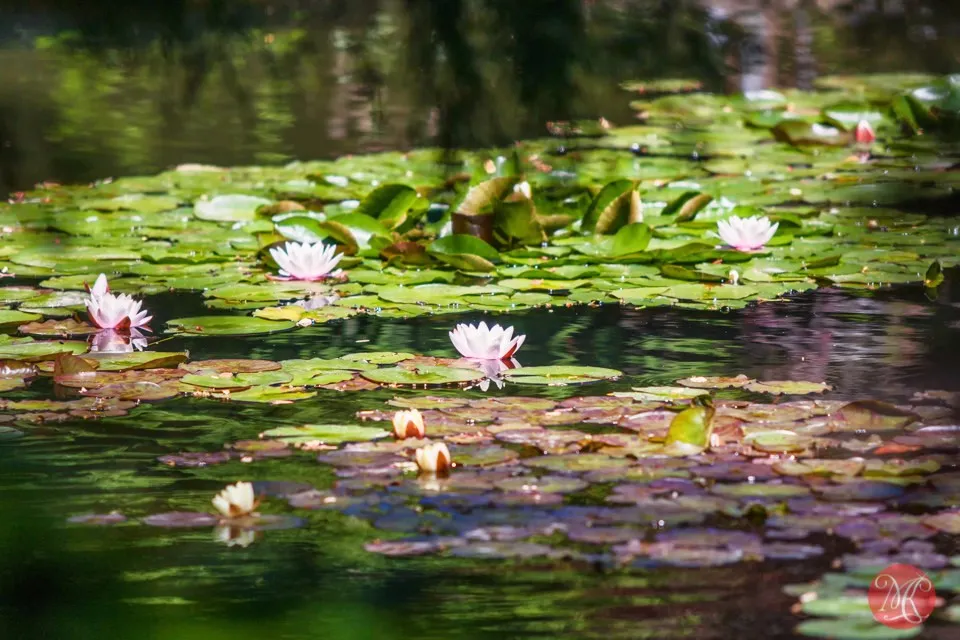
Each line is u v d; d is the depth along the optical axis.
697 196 10.91
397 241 10.02
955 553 4.65
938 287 9.30
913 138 15.43
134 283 9.47
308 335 8.09
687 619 4.32
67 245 10.59
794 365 7.31
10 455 6.00
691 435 5.71
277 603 4.52
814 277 9.45
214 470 5.75
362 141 15.63
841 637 4.11
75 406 6.65
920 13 28.36
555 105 15.82
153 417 6.54
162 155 14.80
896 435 5.88
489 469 5.55
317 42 24.42
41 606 4.49
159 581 4.74
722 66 21.53
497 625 4.34
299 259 9.36
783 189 12.38
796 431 5.93
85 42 23.25
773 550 4.68
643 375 7.13
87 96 19.41
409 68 18.92
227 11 22.52
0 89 19.97
